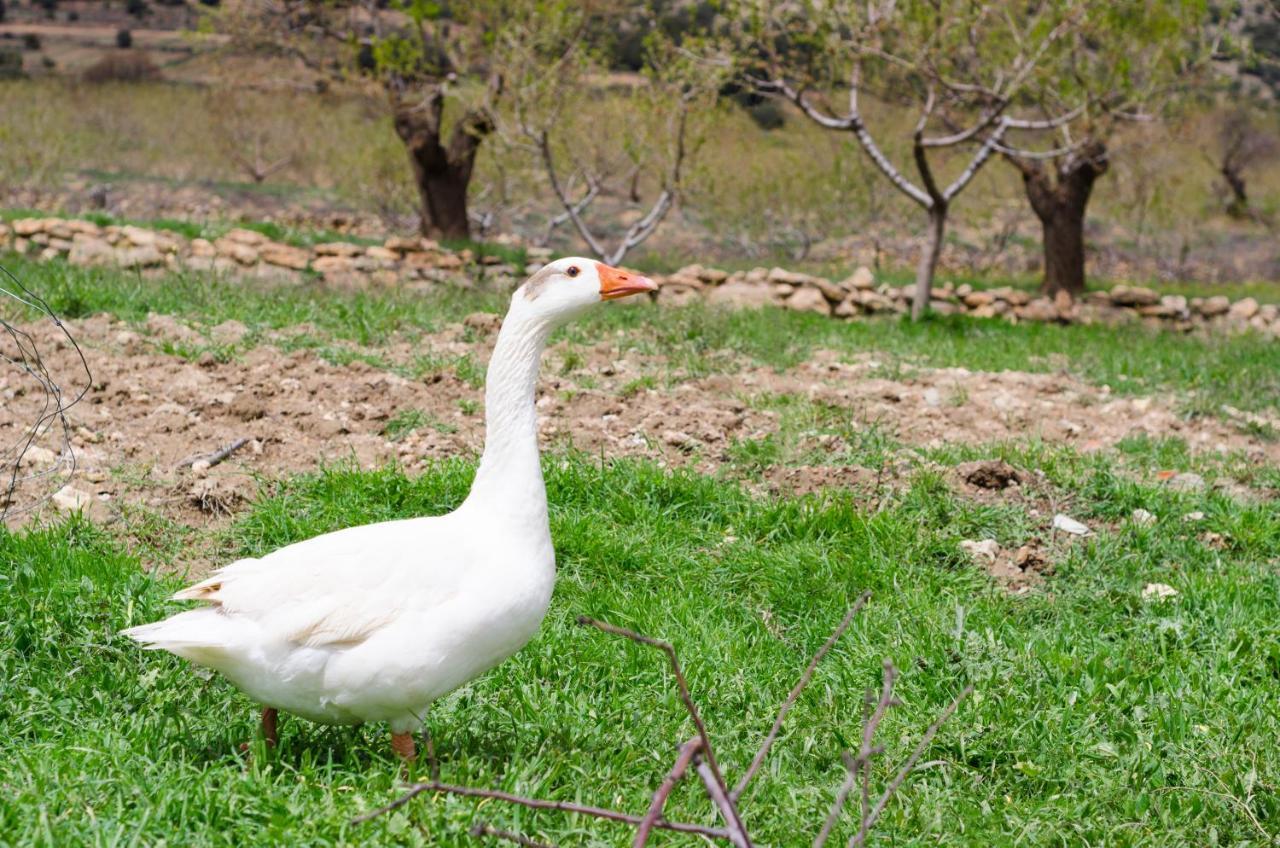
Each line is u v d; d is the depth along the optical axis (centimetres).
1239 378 1242
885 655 596
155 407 885
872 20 1431
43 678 510
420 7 1712
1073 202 1881
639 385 1020
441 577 419
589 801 441
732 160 2620
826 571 687
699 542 732
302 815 404
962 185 1545
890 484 822
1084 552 752
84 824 393
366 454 823
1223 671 610
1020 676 579
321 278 1436
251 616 412
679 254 2633
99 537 659
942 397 1091
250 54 1998
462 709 511
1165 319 1761
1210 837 475
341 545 426
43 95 3425
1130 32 1491
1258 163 3562
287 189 3086
